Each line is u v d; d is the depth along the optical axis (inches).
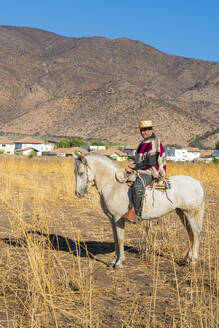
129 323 170.1
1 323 166.9
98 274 230.2
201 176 753.6
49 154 4362.7
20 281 211.5
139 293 202.8
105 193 245.9
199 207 246.7
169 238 285.4
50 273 203.3
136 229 351.6
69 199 481.7
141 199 235.1
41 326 166.2
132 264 251.9
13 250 268.5
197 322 171.9
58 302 189.3
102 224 367.9
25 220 357.1
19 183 606.9
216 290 208.8
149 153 234.5
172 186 246.1
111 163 251.3
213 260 258.4
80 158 249.0
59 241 300.8
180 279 224.8
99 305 187.8
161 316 177.8
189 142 7637.8
